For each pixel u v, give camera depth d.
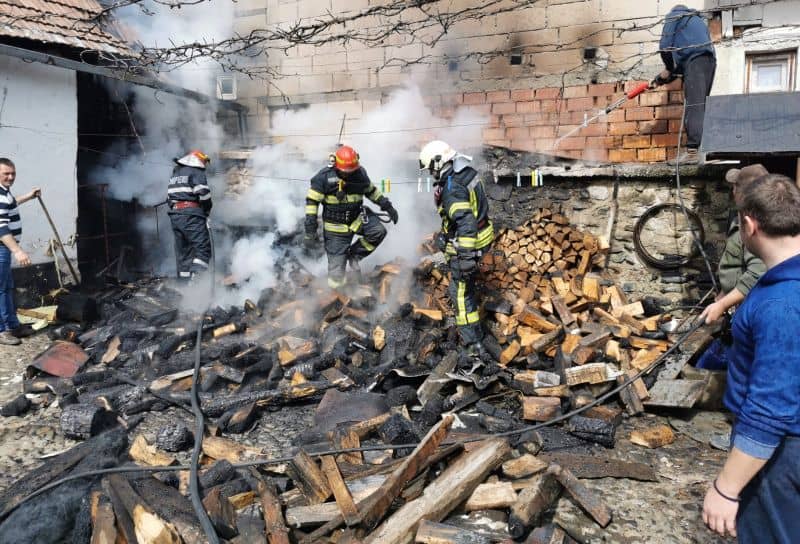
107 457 3.23
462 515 2.75
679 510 2.80
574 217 6.22
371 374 4.39
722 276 4.11
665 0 5.85
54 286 6.75
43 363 4.51
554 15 6.26
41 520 2.72
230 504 2.67
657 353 4.28
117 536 2.46
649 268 5.93
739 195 1.79
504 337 4.77
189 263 6.39
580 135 6.25
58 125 6.75
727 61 5.80
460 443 3.13
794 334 1.56
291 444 3.59
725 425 3.65
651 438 3.45
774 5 5.55
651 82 5.54
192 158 6.18
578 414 3.71
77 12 7.28
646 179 5.82
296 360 4.57
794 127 4.17
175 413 4.05
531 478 2.93
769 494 1.68
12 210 5.32
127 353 4.95
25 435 3.71
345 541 2.44
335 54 7.44
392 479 2.68
